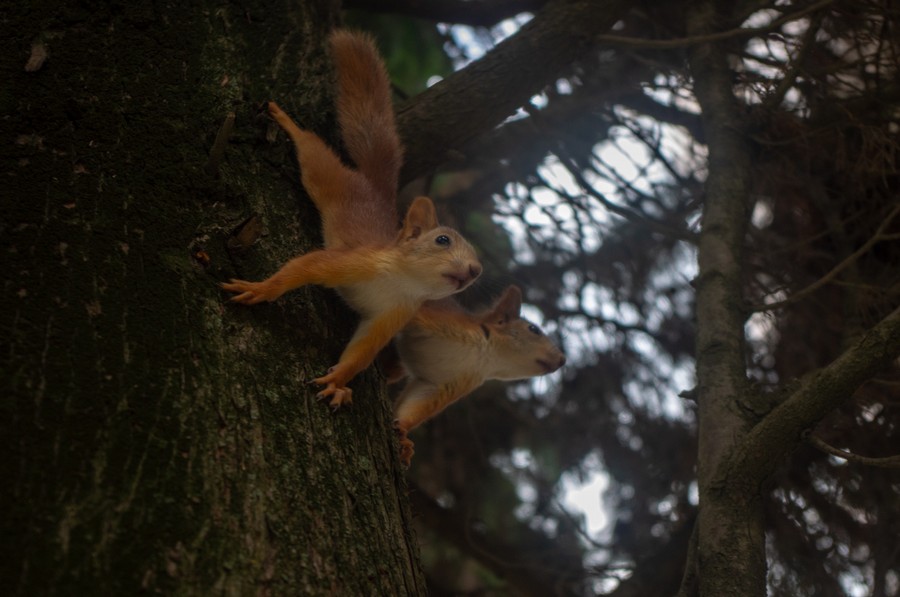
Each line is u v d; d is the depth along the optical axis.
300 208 5.39
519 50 7.21
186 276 4.28
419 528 10.98
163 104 4.91
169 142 4.73
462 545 9.74
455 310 7.23
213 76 5.30
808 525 8.55
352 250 5.34
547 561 10.19
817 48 8.52
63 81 4.75
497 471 11.21
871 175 8.10
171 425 3.72
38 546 3.22
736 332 5.96
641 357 10.49
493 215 10.17
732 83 8.08
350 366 4.78
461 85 7.00
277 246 4.90
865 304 7.74
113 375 3.77
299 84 5.92
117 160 4.53
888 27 7.92
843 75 8.76
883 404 7.75
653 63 8.56
